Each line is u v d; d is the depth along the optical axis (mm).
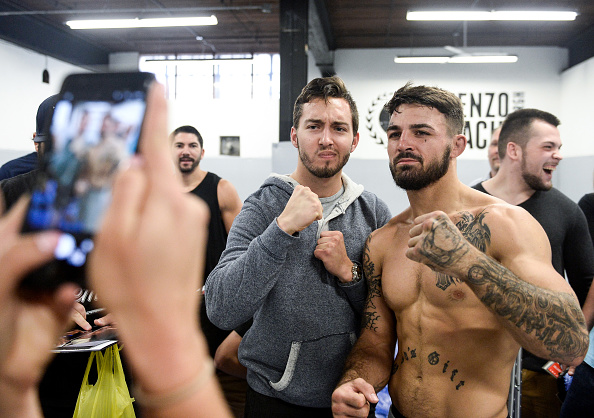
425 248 937
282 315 1300
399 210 6324
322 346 1304
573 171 8672
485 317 1082
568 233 2037
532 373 1987
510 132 2170
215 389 236
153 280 205
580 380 1669
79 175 245
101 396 1181
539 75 9500
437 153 1156
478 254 946
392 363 1261
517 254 1045
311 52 9320
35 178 250
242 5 8680
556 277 996
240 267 1186
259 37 10625
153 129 230
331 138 1322
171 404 218
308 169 1359
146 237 204
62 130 272
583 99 8609
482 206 1160
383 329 1292
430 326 1141
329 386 1311
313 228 1354
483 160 7258
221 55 12008
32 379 227
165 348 212
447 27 8945
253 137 9820
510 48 9672
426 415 1120
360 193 1493
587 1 7559
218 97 12086
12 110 8062
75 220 224
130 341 209
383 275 1285
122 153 255
